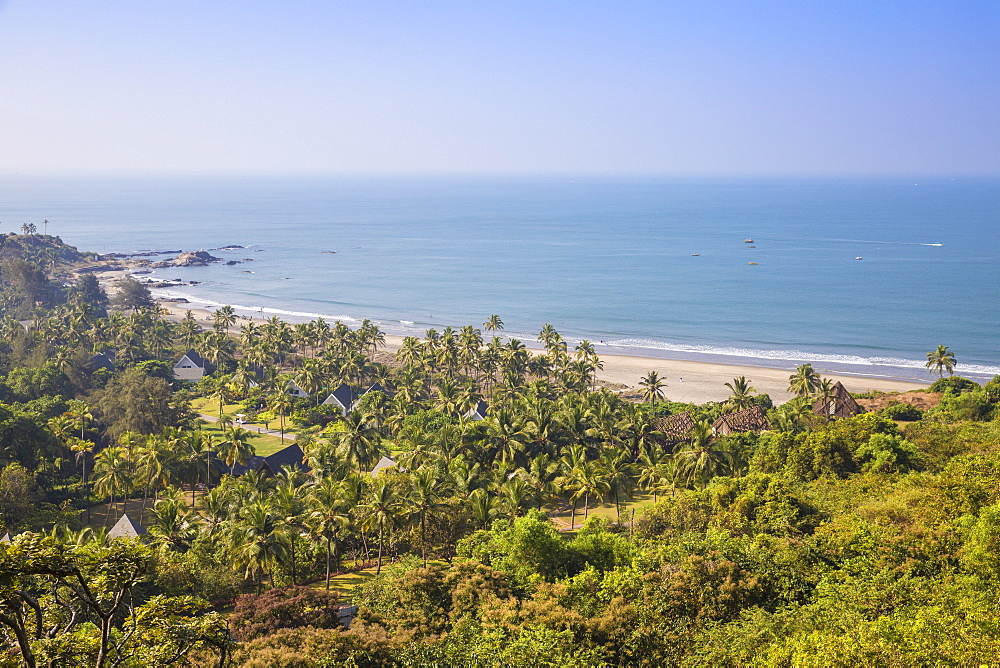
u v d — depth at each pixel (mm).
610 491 83875
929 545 52969
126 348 180875
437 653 45094
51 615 26547
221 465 106500
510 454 96312
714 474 85312
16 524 80500
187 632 26688
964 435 94250
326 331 191250
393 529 72688
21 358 167625
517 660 43125
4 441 96875
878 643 38344
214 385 163125
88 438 117750
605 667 43812
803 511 65688
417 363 169375
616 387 169500
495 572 56469
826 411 120812
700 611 49438
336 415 144500
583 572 56625
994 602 43062
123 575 23797
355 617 52719
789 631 44594
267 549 65750
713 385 171000
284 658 42656
